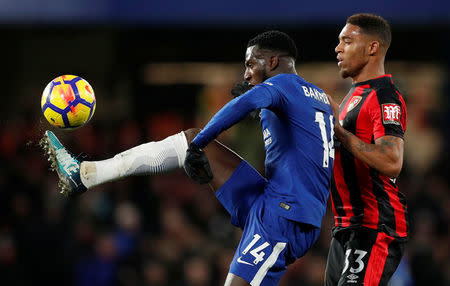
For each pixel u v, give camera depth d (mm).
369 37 16672
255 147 40531
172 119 47656
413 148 46875
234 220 15961
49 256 32312
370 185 16328
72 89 15227
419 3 38219
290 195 14711
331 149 15258
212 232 35406
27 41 46531
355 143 15633
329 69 47719
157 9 38500
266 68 15648
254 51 15789
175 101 48219
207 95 48438
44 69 46844
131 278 32375
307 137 14781
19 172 35062
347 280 16078
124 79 47906
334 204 17094
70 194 15492
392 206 16406
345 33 16953
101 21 38500
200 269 31797
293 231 14766
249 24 39188
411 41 48219
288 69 15672
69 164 15328
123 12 38406
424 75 48250
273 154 15156
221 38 48156
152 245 33750
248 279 14539
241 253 14789
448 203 39188
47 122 15938
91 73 47375
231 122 13750
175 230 34406
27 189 34625
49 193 34688
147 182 37875
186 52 48406
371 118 16172
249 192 15758
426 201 38406
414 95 47906
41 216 33344
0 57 46312
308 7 38344
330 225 35062
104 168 15367
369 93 16422
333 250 17219
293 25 42125
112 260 32656
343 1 38250
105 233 33844
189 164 13906
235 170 16016
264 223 14836
